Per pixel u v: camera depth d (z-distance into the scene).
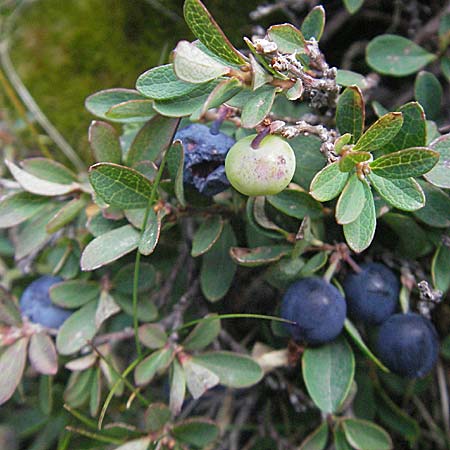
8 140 0.12
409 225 0.08
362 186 0.06
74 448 0.10
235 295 0.09
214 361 0.08
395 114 0.06
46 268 0.10
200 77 0.06
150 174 0.07
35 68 0.12
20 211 0.08
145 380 0.08
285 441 0.10
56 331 0.08
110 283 0.08
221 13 0.11
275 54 0.06
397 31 0.11
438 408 0.10
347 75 0.07
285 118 0.08
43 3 0.12
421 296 0.07
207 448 0.09
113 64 0.12
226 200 0.08
